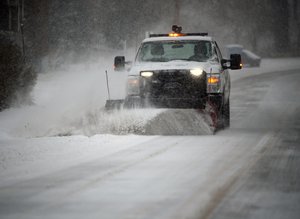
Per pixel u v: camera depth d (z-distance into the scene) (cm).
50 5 10012
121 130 2773
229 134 2850
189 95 2819
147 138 2641
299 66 12288
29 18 8006
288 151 2275
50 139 2617
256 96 5806
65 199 1479
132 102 2861
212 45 3209
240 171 1845
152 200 1457
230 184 1647
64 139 2600
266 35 17338
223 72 3047
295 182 1684
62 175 1798
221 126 3075
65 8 10225
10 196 1529
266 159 2080
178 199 1465
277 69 11412
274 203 1438
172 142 2512
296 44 18588
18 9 7488
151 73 2848
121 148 2339
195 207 1387
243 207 1396
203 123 2784
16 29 7494
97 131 2819
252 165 1956
